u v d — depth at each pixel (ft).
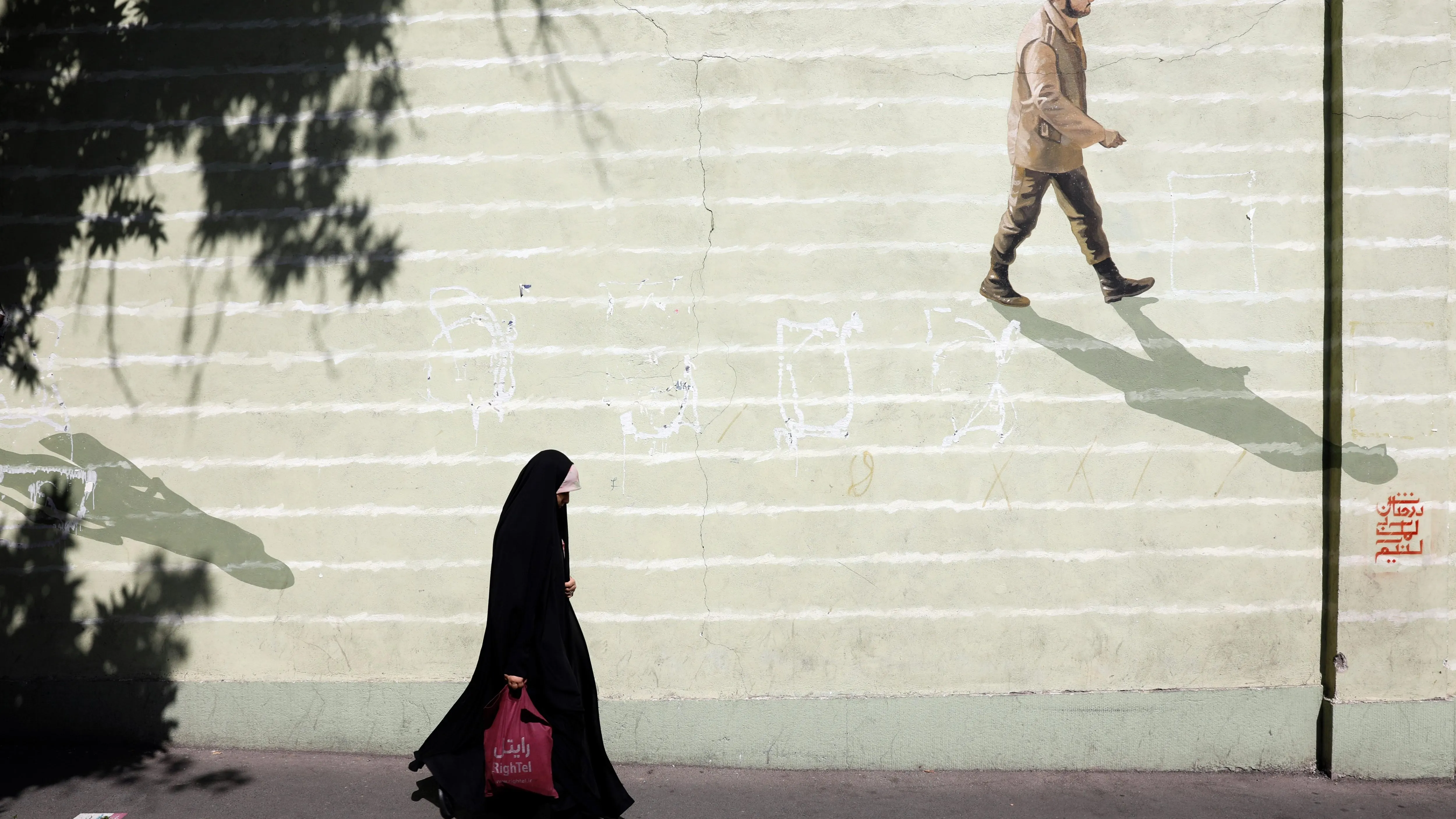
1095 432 16.87
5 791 15.56
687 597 16.92
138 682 17.33
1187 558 16.87
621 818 15.10
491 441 17.01
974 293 16.85
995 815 15.34
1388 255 16.44
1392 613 16.56
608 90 16.94
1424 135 16.38
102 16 17.25
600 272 16.97
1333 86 16.61
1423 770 16.56
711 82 16.89
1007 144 16.84
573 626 14.83
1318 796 16.03
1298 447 16.83
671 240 16.90
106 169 17.30
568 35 16.94
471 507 17.03
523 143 16.97
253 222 17.17
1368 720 16.51
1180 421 16.84
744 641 16.90
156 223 17.28
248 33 17.12
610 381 16.96
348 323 17.11
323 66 17.08
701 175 16.90
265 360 17.17
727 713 16.89
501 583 14.03
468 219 17.02
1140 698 16.83
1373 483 16.51
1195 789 16.26
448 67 17.02
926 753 16.88
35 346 17.37
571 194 16.97
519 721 13.93
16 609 17.39
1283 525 16.84
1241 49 16.72
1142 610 16.89
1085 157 16.83
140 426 17.30
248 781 16.06
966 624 16.90
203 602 17.29
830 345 16.85
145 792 15.61
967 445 16.87
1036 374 16.85
